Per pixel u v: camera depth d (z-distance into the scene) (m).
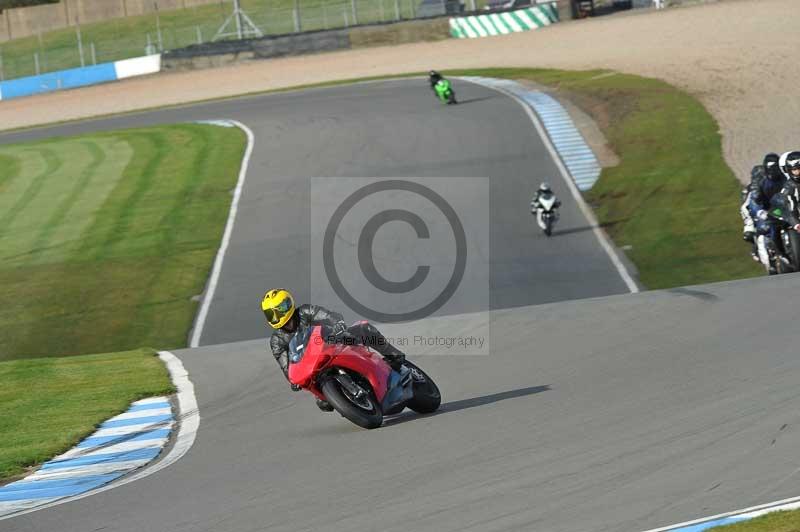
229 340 73.62
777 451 22.75
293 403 39.06
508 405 32.28
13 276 94.50
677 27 181.88
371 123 142.12
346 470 26.69
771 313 41.38
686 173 106.69
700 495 20.59
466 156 122.12
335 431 32.75
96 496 28.34
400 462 26.66
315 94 174.38
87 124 180.50
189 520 23.98
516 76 165.75
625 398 30.67
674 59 155.75
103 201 119.00
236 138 143.88
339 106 158.00
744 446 23.53
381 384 31.53
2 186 133.50
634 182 106.94
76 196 123.06
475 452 26.55
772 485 20.59
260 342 54.72
